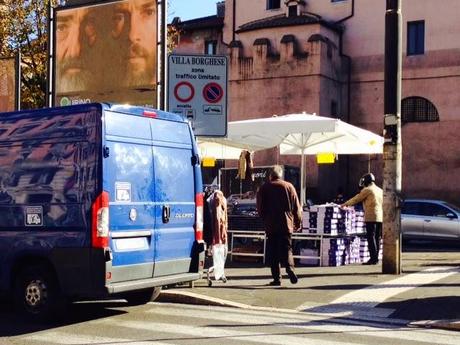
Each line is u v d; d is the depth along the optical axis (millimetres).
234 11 35969
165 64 12398
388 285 11164
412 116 30938
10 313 9234
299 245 14648
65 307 8367
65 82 13648
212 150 18531
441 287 10922
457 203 29531
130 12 12828
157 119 8859
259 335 7863
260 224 15039
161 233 8727
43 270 8328
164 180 8852
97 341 7473
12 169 8531
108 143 8016
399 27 12469
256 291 10758
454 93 29938
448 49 30156
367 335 7953
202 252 9375
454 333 8195
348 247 14609
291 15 33781
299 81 30141
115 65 12992
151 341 7488
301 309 9500
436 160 30125
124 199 8172
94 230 7840
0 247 8547
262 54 30906
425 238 21766
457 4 30078
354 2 32406
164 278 8711
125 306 9828
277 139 16094
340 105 32156
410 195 30547
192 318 8898
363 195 14414
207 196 12859
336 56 31547
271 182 11305
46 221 8188
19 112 8602
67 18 13617
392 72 12430
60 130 8219
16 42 24891
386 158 12516
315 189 29828
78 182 7996
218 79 11750
